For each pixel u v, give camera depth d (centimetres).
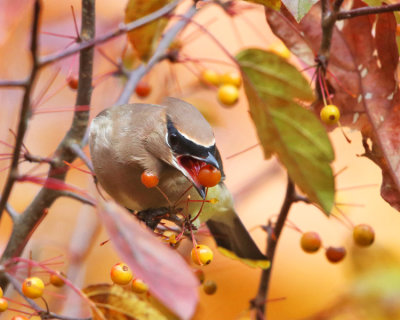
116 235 675
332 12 899
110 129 988
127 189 996
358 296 1254
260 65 923
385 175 926
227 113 1636
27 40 1234
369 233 993
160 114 964
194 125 938
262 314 1043
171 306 615
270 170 1512
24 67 1276
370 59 959
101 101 1431
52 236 1407
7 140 1318
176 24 1207
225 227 1148
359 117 954
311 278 1558
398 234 1530
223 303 1386
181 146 931
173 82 1320
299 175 948
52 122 1505
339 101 961
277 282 1549
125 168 973
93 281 1409
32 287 851
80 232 1280
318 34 989
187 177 927
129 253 662
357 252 1296
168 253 653
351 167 1638
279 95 928
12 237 1022
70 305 1207
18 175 811
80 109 1004
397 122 939
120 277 830
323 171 927
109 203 691
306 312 1488
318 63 923
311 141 923
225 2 1169
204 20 1712
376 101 952
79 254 1264
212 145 927
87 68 1014
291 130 932
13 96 1318
